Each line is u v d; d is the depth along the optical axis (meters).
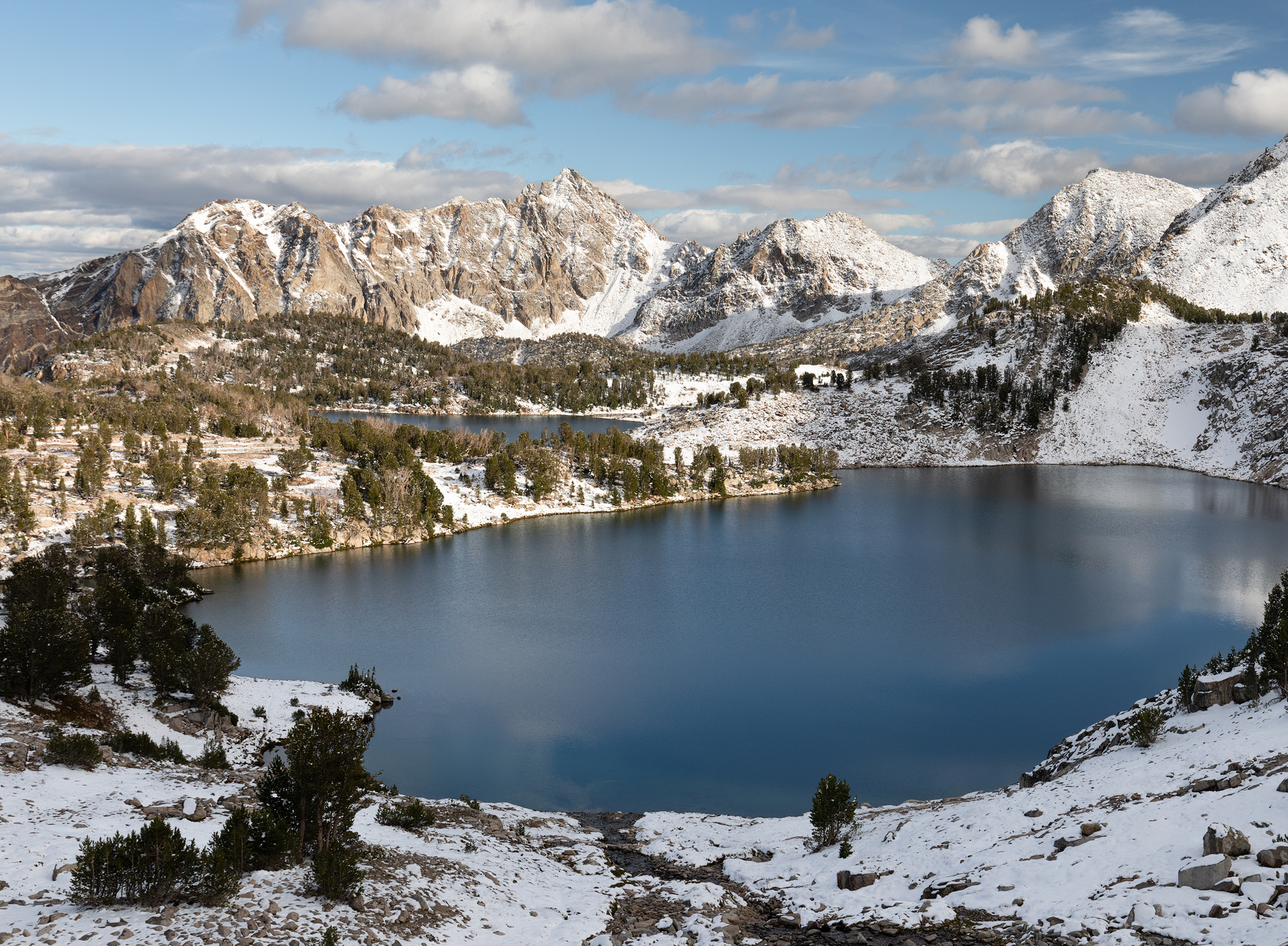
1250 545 172.75
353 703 85.00
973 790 70.81
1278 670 44.81
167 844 24.64
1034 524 198.00
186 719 67.06
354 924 24.62
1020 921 24.80
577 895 32.81
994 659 106.19
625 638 115.50
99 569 109.56
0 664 58.28
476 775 73.06
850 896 30.08
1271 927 20.50
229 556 157.75
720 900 31.27
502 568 158.12
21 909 23.30
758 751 78.50
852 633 118.06
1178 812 29.94
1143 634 116.06
